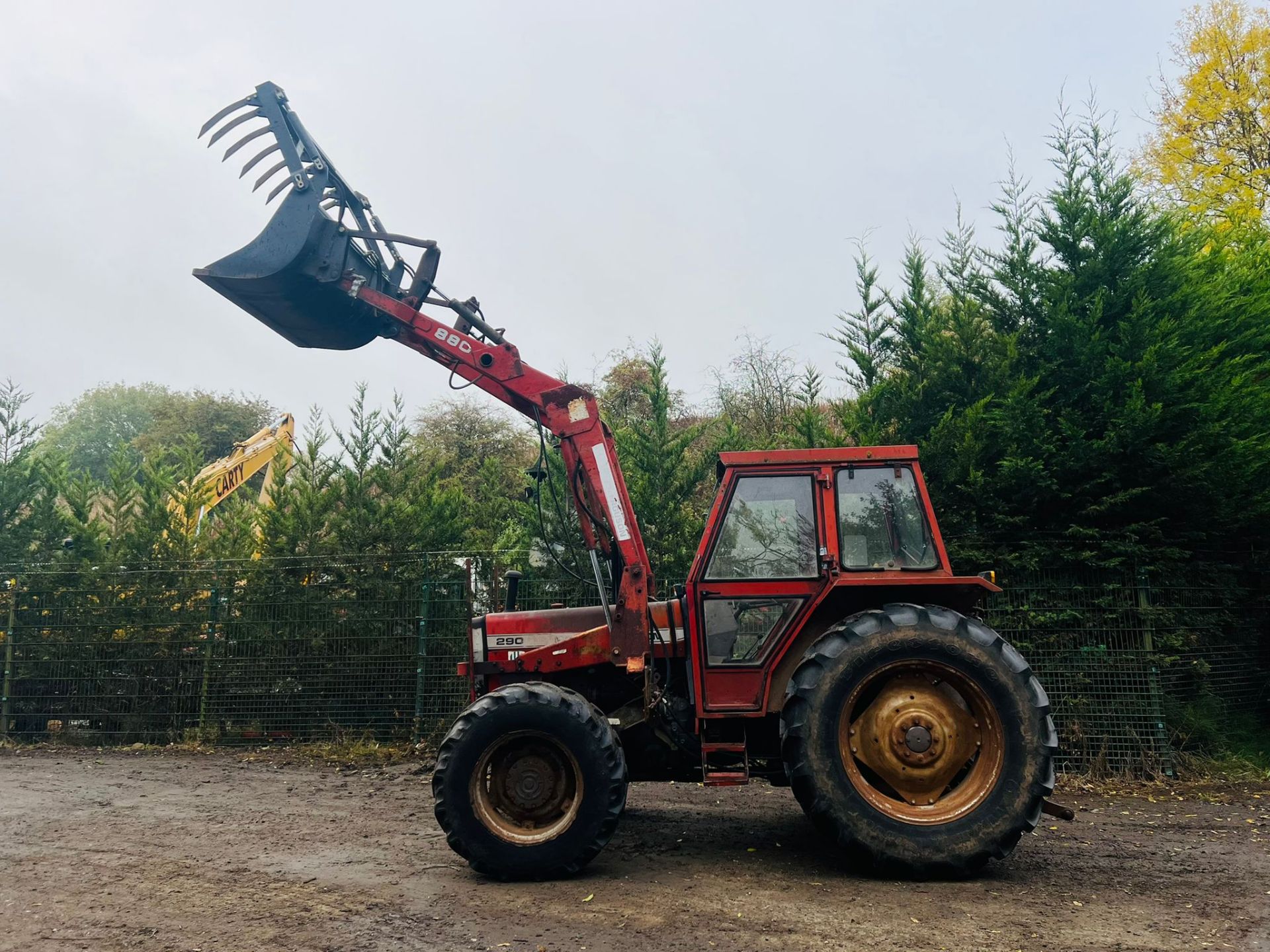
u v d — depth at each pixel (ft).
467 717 15.03
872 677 14.76
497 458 42.04
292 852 16.84
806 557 16.30
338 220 19.20
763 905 13.20
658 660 17.48
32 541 34.27
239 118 19.25
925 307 27.76
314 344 20.20
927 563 16.10
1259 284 27.73
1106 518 24.80
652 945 11.60
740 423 55.88
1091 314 24.79
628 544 17.25
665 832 18.20
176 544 33.24
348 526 31.73
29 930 12.41
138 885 14.60
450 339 18.72
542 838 14.67
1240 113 54.85
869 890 13.93
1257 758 24.23
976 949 11.36
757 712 15.87
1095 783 22.72
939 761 14.84
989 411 25.48
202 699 30.27
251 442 43.06
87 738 30.68
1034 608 24.38
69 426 139.64
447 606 29.04
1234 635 25.64
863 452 16.55
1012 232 26.96
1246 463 23.43
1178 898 13.50
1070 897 13.50
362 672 29.60
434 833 18.47
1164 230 25.36
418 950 11.54
